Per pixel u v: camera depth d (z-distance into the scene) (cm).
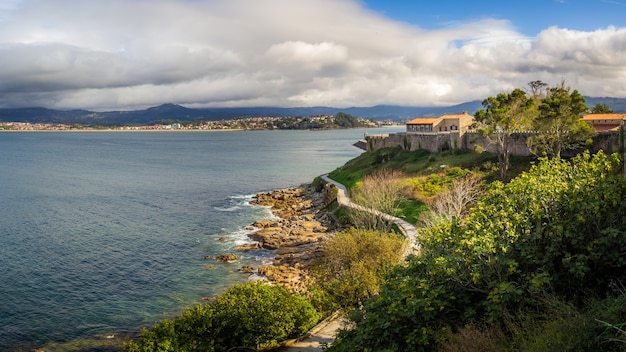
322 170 17900
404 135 12594
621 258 1742
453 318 1958
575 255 1797
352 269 3616
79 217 9212
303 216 8888
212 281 5691
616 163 2177
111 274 5906
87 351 4062
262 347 3403
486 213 2125
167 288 5472
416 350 1919
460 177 7894
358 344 2122
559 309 1617
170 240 7506
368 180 9506
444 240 2128
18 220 8862
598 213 1859
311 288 4256
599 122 9625
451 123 14175
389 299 2062
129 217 9269
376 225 6481
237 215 9512
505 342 1638
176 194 12281
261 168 18775
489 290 1922
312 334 3559
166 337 3209
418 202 7431
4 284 5509
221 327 3344
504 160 7675
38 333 4362
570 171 2292
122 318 4691
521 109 7538
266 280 5669
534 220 1997
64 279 5709
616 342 1375
